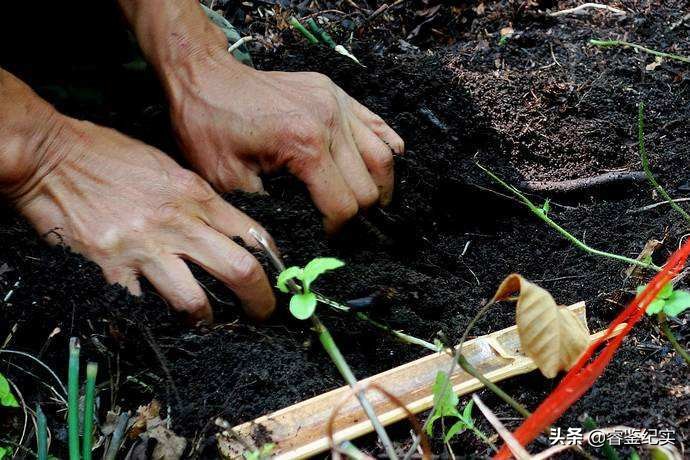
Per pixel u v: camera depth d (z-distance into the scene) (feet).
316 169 4.50
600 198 4.97
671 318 4.40
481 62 5.43
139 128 4.82
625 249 4.75
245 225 4.42
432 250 4.81
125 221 4.32
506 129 5.13
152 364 4.32
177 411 4.21
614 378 4.25
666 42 5.56
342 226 4.60
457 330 4.48
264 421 4.13
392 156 4.72
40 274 4.34
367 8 5.76
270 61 5.27
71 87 4.89
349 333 4.43
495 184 4.97
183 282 4.29
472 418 4.17
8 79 4.30
